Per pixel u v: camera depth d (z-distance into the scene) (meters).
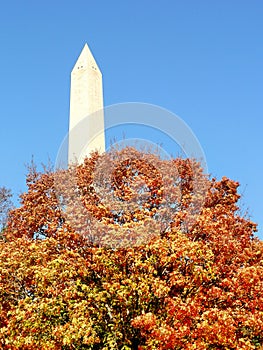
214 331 13.55
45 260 15.90
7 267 16.27
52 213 19.05
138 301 14.48
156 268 15.20
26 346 14.43
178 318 13.77
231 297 15.74
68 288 14.83
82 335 13.73
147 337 14.34
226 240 16.84
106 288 14.20
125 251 14.45
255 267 16.09
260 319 14.95
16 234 20.34
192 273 15.06
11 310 15.42
